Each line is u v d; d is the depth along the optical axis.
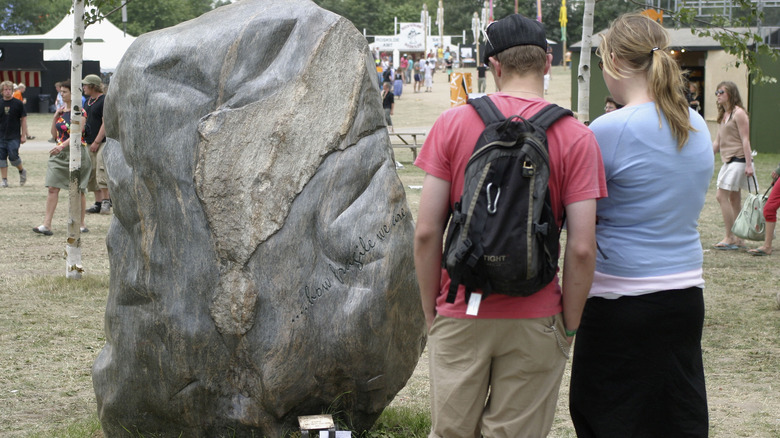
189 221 4.23
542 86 3.20
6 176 16.94
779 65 21.33
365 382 4.41
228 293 4.18
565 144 3.02
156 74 4.37
